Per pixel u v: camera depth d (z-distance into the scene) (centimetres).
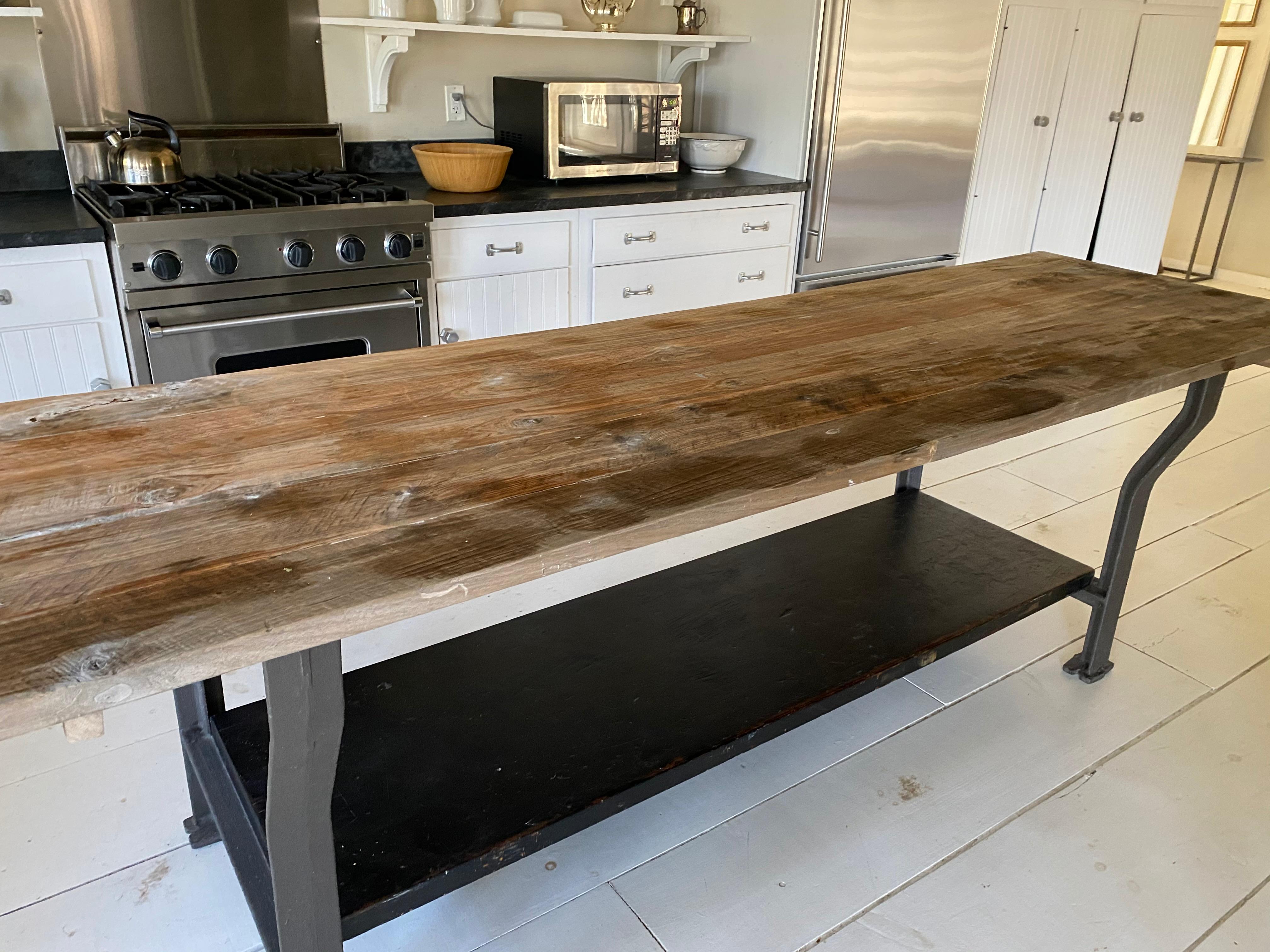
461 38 337
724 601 195
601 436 123
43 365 235
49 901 151
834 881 161
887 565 210
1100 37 415
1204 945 151
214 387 137
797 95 353
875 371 152
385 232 266
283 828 104
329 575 88
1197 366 159
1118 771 189
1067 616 244
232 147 302
